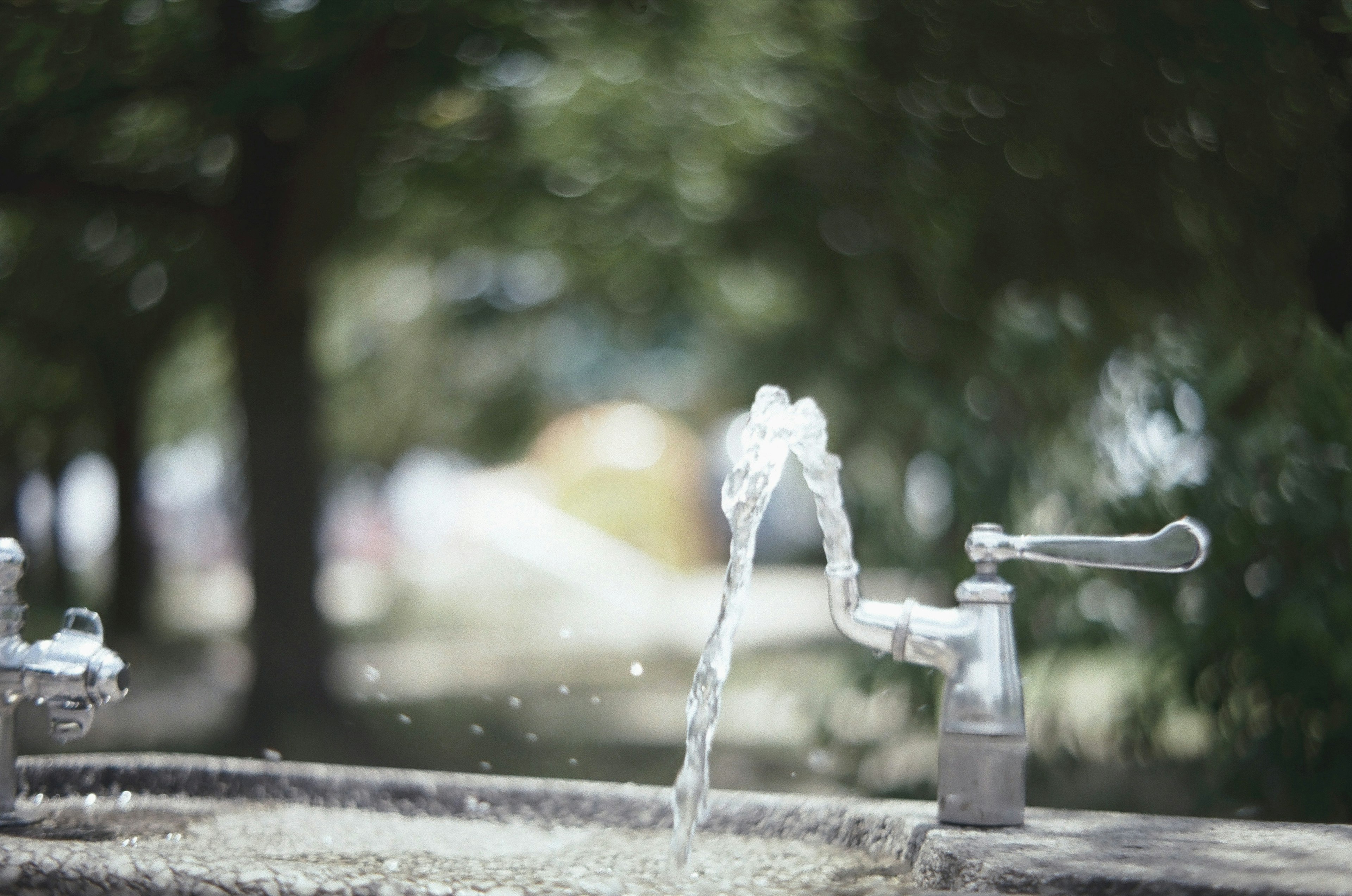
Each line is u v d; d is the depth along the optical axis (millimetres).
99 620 1913
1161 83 5238
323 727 7020
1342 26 3807
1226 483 3297
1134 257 5734
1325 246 3875
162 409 14547
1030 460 3846
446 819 2121
